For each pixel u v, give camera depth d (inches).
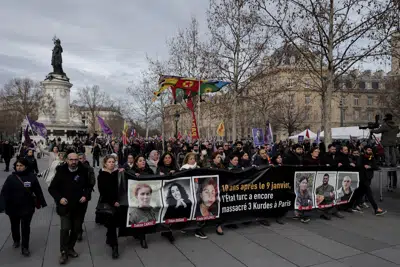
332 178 290.5
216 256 192.5
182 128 1936.5
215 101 1142.3
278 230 246.2
